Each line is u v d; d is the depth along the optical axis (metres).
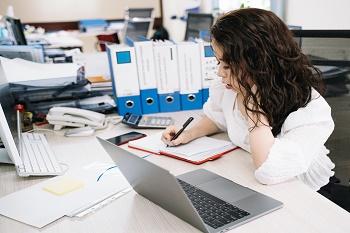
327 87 1.42
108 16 5.32
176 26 4.88
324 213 0.82
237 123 1.22
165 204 0.86
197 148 1.23
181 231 0.79
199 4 4.37
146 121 1.58
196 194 0.93
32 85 1.75
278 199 0.90
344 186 1.35
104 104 1.81
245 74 1.02
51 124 1.62
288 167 0.98
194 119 1.57
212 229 0.78
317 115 1.06
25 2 4.96
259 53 1.00
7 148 1.16
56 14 5.13
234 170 1.08
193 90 1.78
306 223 0.79
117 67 1.70
